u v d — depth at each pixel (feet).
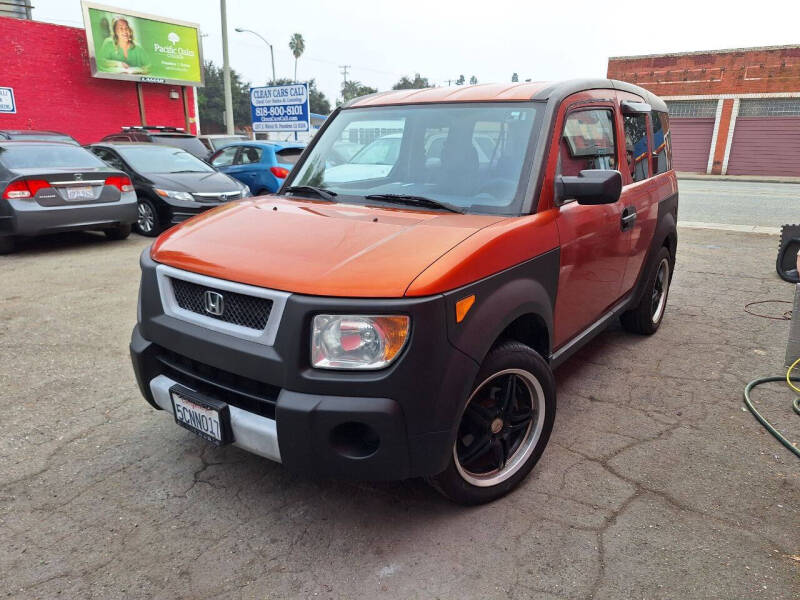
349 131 11.68
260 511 8.71
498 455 8.93
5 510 8.68
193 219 9.96
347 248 7.62
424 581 7.35
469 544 8.00
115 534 8.21
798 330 13.58
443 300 7.07
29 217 24.18
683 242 30.42
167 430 11.01
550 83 10.71
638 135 13.84
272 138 89.04
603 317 12.57
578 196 9.25
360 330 6.86
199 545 8.00
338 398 6.95
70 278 21.68
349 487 9.32
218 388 7.96
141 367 8.83
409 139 10.75
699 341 15.87
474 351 7.52
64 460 10.00
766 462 10.00
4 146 25.67
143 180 30.04
